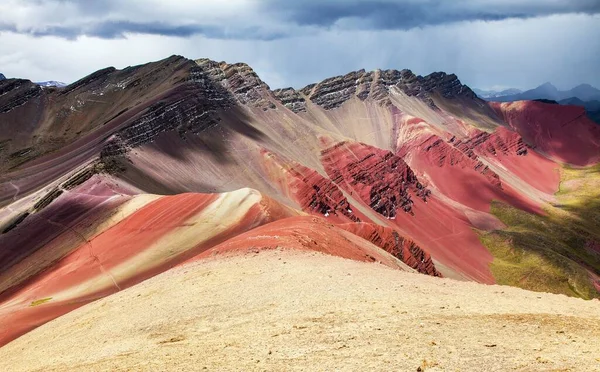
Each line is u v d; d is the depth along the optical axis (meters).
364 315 27.34
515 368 19.20
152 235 90.81
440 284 35.16
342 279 35.62
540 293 32.84
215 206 95.06
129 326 33.34
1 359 38.81
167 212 96.00
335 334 24.84
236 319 29.91
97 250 91.19
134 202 110.00
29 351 37.47
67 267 89.31
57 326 42.78
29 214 117.94
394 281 35.19
